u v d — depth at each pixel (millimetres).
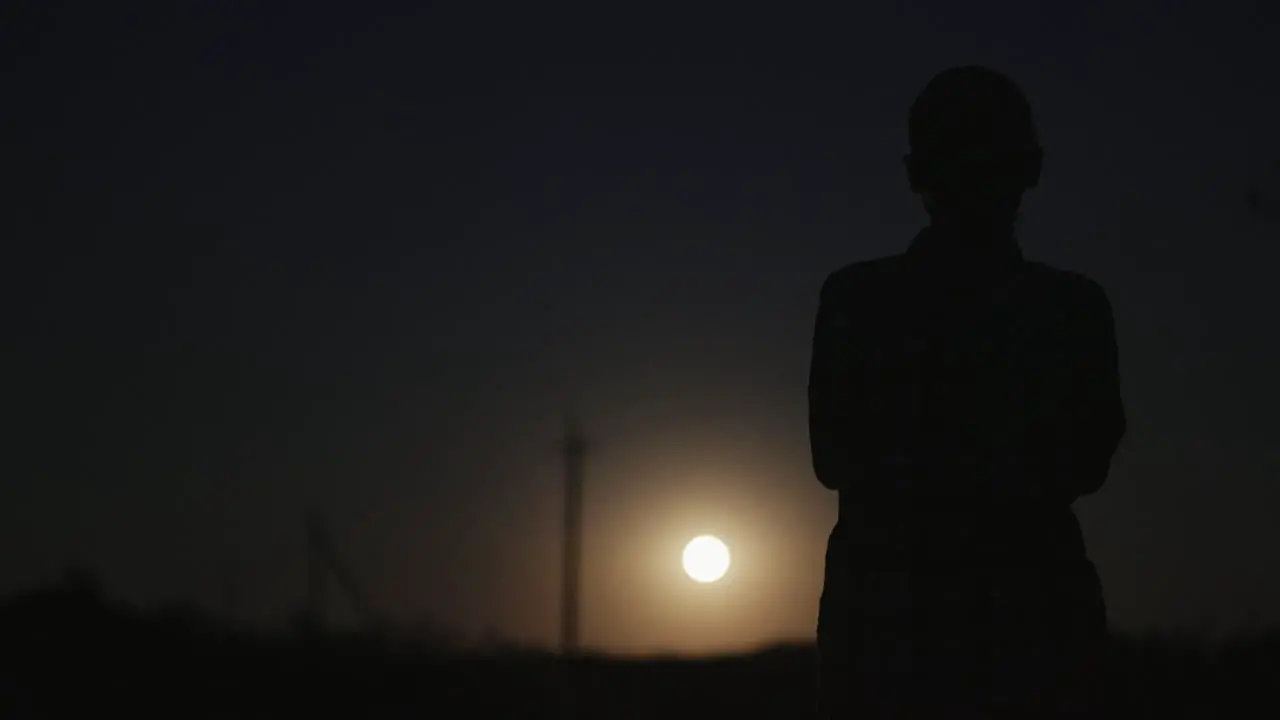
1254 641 12391
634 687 13320
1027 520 3158
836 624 3197
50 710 12320
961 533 3145
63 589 16172
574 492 29438
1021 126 3381
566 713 12359
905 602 3123
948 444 3180
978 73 3395
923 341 3240
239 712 12344
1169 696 10914
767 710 12422
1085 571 3158
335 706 12727
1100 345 3246
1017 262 3326
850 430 3287
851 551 3229
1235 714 10516
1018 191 3379
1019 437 3164
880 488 3225
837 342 3334
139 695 13000
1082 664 3090
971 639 3078
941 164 3350
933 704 3074
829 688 3195
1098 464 3227
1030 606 3084
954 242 3334
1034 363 3189
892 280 3332
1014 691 3053
